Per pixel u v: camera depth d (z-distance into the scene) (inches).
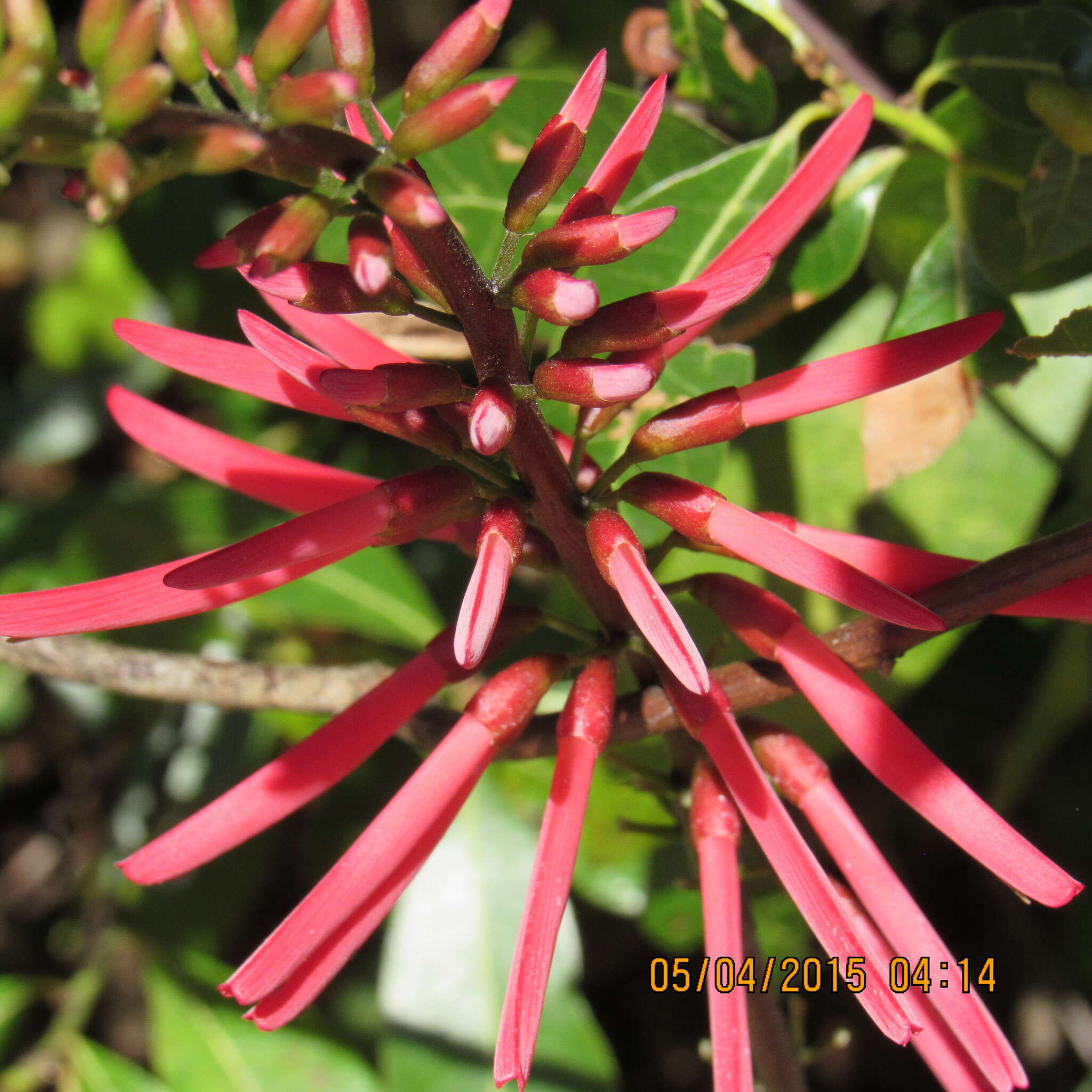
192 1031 12.1
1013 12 9.2
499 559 6.6
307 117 5.9
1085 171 9.3
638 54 10.1
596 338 6.8
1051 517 10.9
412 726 8.4
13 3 5.5
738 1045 7.1
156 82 5.6
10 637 6.8
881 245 10.1
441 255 6.5
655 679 8.1
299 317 7.6
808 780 7.4
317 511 6.8
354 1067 12.0
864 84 10.0
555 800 7.1
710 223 9.6
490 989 11.4
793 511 10.5
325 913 6.8
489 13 6.3
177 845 7.0
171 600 7.0
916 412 9.6
